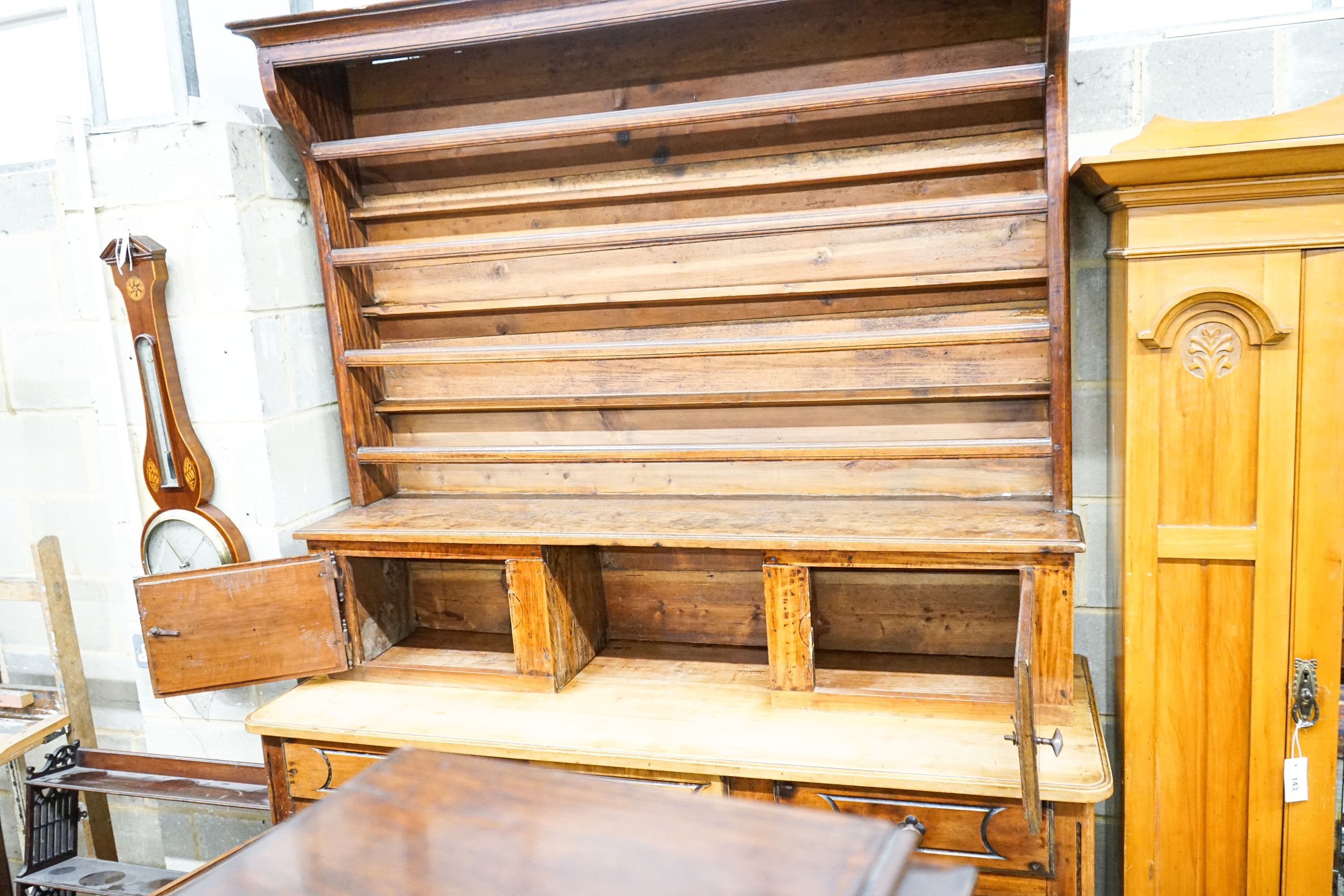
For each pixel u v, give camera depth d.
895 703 2.21
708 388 2.53
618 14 2.15
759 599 2.62
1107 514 2.39
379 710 2.41
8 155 3.02
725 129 2.39
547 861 0.87
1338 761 2.18
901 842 0.86
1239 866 2.12
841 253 2.39
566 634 2.47
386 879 0.86
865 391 2.36
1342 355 1.90
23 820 2.65
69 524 3.22
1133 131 2.28
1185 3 2.26
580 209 2.53
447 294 2.69
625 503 2.56
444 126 2.58
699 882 0.82
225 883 0.87
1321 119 1.90
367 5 2.22
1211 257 1.92
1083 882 1.94
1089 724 2.12
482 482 2.78
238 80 2.74
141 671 2.81
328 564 2.48
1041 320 2.27
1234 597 2.03
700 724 2.22
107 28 2.65
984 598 2.43
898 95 2.12
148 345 2.50
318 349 2.73
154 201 2.47
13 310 3.09
